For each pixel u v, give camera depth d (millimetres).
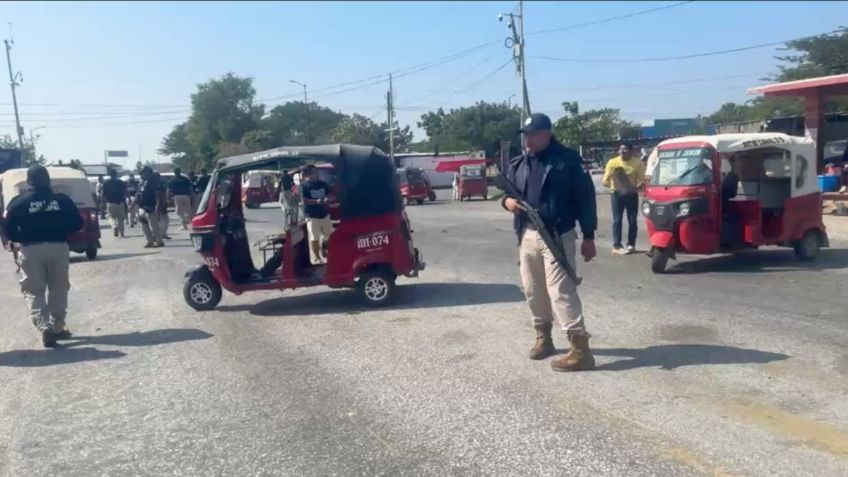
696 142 12758
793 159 13086
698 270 12836
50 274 9500
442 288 12070
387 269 10789
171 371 8023
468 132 77562
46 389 7613
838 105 34406
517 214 7398
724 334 8391
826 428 5695
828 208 21453
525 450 5500
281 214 35406
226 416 6570
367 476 5242
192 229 10922
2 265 18703
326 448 5754
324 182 11812
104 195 24516
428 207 37344
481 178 43250
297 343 8938
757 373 6984
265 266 11438
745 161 13383
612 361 7496
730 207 12922
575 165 7090
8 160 36562
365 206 10680
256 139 79938
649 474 5027
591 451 5422
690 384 6727
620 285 11633
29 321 11109
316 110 89438
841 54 37250
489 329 9078
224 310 11148
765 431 5664
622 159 14961
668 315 9422
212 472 5457
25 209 9227
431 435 5879
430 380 7211
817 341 8023
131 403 7055
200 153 86438
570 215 7133
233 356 8492
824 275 11961
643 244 16719
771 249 15031
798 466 5082
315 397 6922
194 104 88000
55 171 18406
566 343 8234
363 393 6953
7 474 5590
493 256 15898
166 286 13703
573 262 7199
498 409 6336
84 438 6242
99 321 10766
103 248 21250
